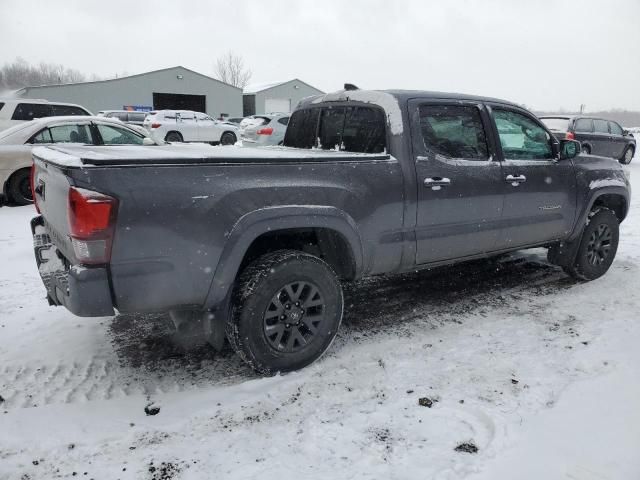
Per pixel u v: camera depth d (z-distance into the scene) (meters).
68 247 2.76
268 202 2.94
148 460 2.38
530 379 3.04
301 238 3.54
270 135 16.06
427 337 3.69
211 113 40.62
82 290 2.52
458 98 3.93
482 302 4.41
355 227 3.30
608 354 3.33
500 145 4.12
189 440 2.52
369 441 2.48
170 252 2.68
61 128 8.78
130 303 2.66
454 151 3.86
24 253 5.81
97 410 2.80
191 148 3.88
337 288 3.29
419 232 3.66
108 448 2.46
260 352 3.05
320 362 3.30
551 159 4.56
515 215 4.22
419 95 3.75
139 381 3.13
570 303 4.36
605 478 2.17
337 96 4.14
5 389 3.03
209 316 2.99
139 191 2.57
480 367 3.21
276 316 3.08
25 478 2.26
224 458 2.38
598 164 4.96
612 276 5.12
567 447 2.38
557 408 2.72
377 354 3.41
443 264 4.01
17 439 2.52
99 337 3.73
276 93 45.41
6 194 8.55
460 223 3.87
